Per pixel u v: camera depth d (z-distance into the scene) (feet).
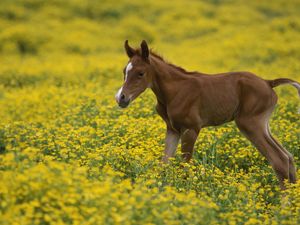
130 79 33.76
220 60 89.35
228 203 29.43
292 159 34.42
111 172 27.84
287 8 151.23
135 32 122.42
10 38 109.40
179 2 147.54
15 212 23.58
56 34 115.75
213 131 40.09
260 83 34.81
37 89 66.59
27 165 26.73
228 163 37.96
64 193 25.00
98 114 48.14
